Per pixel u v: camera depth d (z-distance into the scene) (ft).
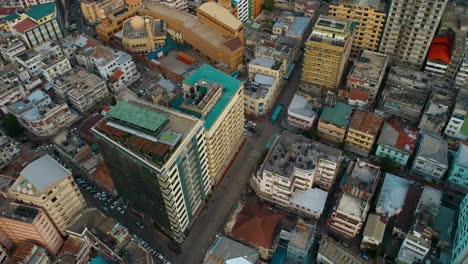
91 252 499.51
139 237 521.24
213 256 444.14
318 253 459.32
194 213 526.16
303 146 524.93
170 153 414.21
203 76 554.05
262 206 506.07
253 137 631.56
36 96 652.48
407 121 625.41
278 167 501.15
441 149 543.39
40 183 456.45
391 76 646.74
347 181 502.79
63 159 606.14
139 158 412.98
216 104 511.81
